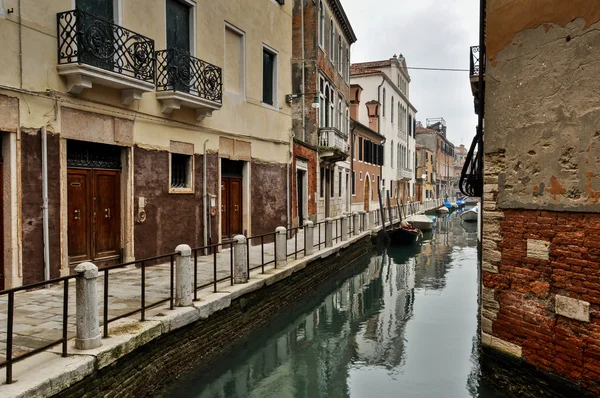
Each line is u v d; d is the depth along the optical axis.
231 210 11.94
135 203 8.63
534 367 5.01
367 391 6.36
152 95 8.94
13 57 6.44
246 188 12.33
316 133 18.62
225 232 11.67
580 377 4.52
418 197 50.69
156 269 8.72
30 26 6.62
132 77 7.83
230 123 11.44
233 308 7.35
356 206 27.23
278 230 9.52
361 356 7.72
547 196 4.84
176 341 5.88
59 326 5.14
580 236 4.53
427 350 7.99
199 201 10.38
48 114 6.91
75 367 4.05
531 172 5.01
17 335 4.84
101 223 8.16
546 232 4.87
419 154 52.78
